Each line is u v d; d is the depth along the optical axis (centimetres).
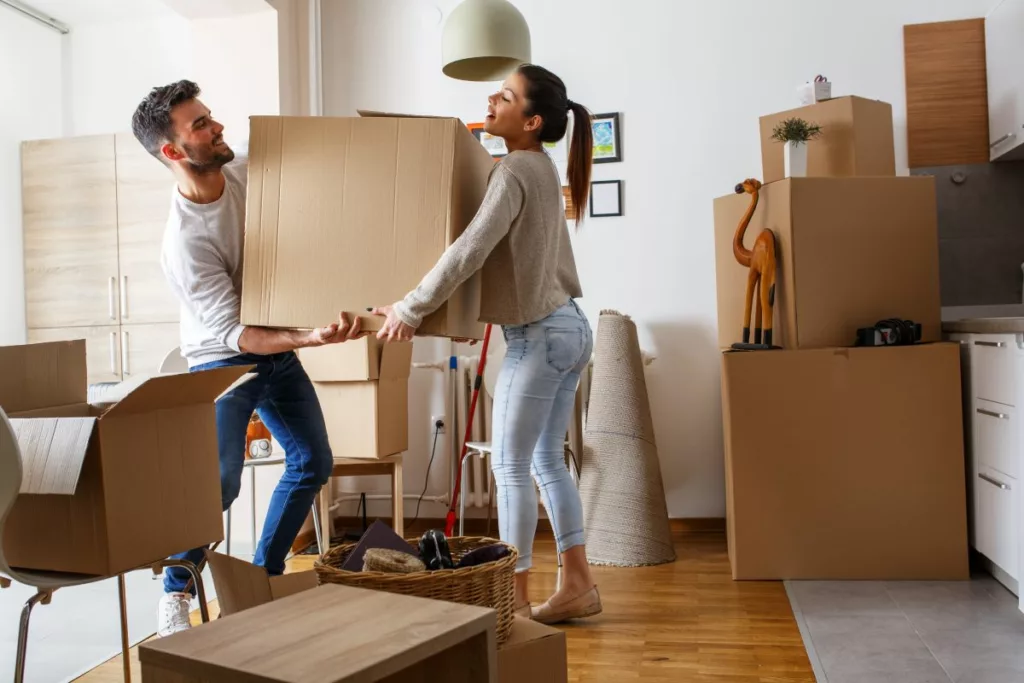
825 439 303
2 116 413
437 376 411
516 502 230
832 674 218
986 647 232
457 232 191
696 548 363
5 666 237
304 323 191
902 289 312
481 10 281
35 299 418
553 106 222
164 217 405
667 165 395
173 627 216
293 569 340
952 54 370
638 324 397
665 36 394
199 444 171
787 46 385
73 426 146
